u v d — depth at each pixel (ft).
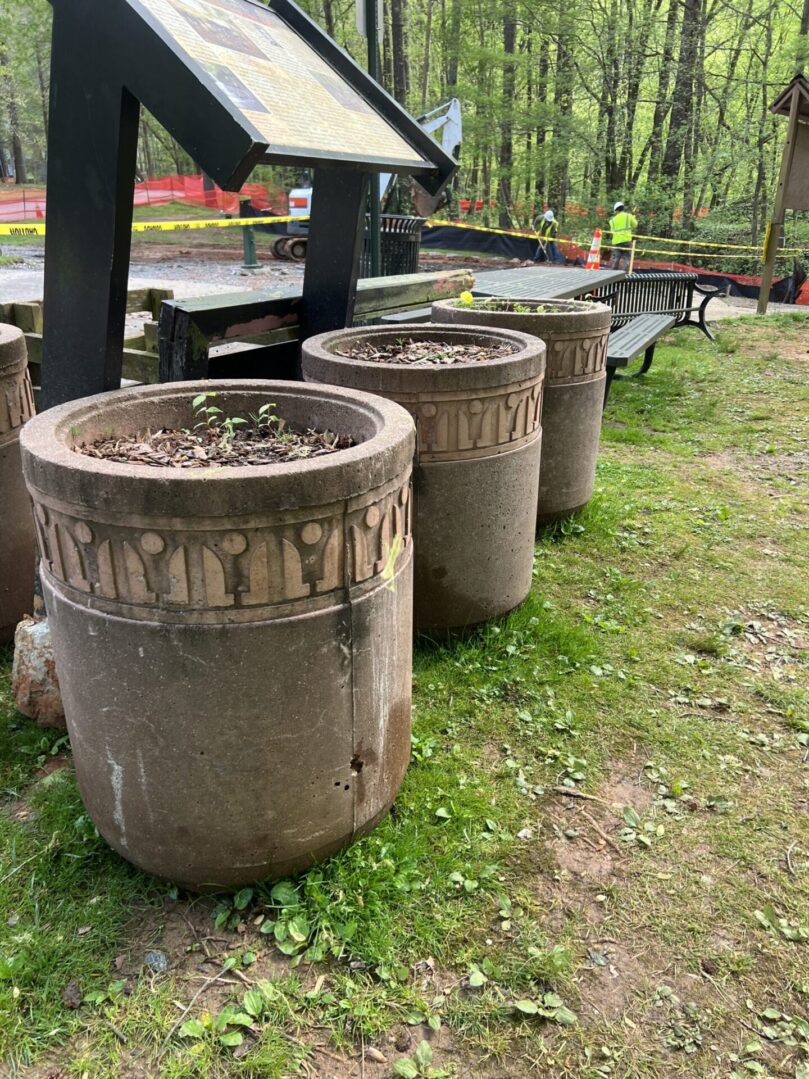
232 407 8.59
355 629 6.71
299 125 9.03
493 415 10.31
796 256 61.77
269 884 7.45
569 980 6.77
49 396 9.71
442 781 9.02
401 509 7.07
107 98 7.89
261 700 6.43
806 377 29.22
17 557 11.13
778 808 8.82
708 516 16.96
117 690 6.45
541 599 13.15
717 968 6.91
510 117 88.48
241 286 45.68
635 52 81.51
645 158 91.61
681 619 12.87
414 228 33.99
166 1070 6.03
